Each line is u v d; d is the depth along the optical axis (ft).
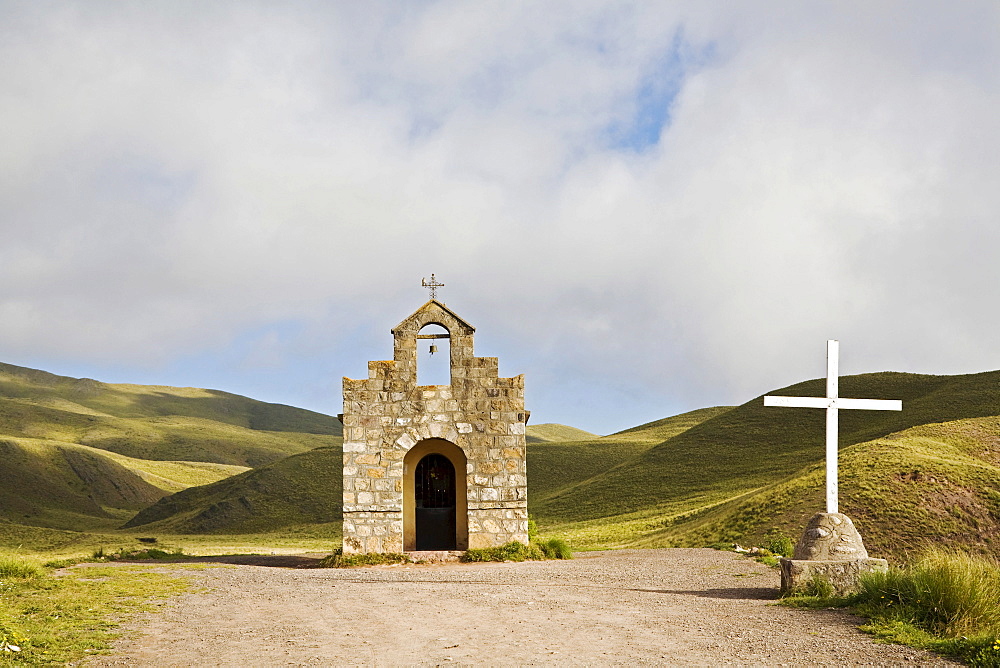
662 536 178.81
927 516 138.31
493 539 89.97
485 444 91.15
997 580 45.91
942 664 35.60
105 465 420.36
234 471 519.19
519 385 92.27
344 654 38.93
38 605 49.75
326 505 287.28
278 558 103.40
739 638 41.32
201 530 269.64
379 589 61.31
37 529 208.03
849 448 183.52
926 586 45.68
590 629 44.19
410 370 91.91
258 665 36.96
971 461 166.30
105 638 42.01
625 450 369.09
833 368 59.36
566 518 256.32
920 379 317.63
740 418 328.29
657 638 41.65
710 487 255.70
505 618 47.75
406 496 95.30
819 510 145.28
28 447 405.39
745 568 75.61
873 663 36.09
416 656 38.42
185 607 52.16
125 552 103.65
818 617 46.39
